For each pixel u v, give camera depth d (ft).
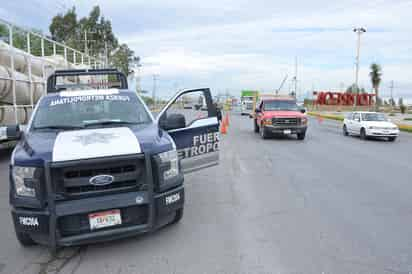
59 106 17.84
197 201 20.90
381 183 25.48
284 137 60.13
